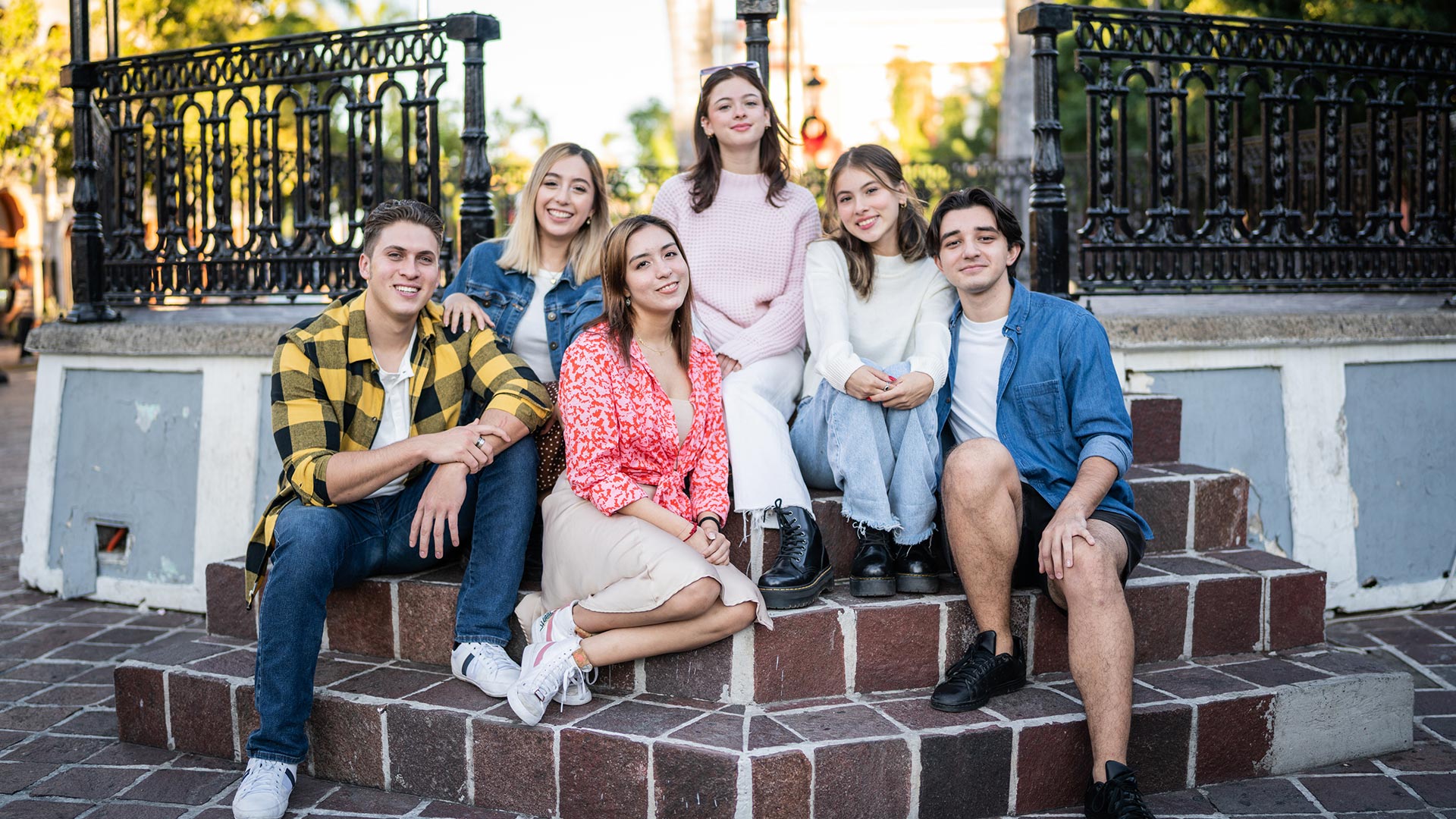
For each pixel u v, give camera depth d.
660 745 2.42
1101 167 4.01
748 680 2.66
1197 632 3.05
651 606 2.61
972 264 2.96
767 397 3.16
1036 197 3.88
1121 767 2.46
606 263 2.86
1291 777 2.80
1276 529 4.15
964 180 9.99
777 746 2.40
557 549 2.81
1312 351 4.20
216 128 4.43
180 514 4.39
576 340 2.88
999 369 3.05
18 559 5.36
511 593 2.86
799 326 3.33
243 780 2.58
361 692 2.79
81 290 4.63
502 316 3.38
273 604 2.63
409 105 4.00
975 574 2.73
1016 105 9.98
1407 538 4.36
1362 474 4.29
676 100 8.18
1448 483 4.43
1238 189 4.43
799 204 3.50
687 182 3.52
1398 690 2.94
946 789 2.50
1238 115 4.39
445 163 8.68
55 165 12.27
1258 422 4.14
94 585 4.57
